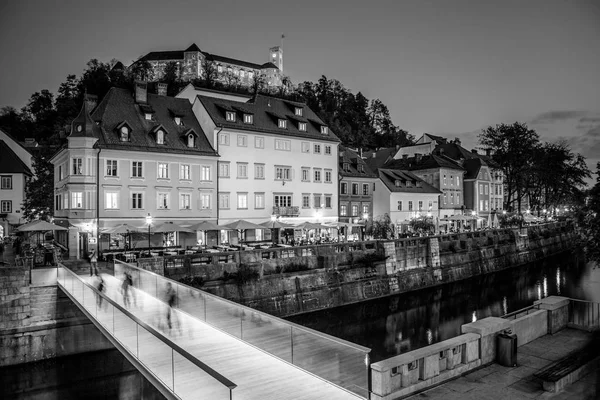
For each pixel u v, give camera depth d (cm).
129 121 4469
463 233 5375
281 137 5316
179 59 12438
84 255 4034
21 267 2666
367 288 3975
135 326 1653
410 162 8275
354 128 12706
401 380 1274
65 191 4222
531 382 1376
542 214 9544
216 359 1518
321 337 1332
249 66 13738
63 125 8256
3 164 6128
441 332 3250
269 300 3341
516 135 8375
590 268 6094
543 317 1847
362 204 6372
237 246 4234
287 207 5238
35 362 2662
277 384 1313
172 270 2980
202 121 4966
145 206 4288
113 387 2402
